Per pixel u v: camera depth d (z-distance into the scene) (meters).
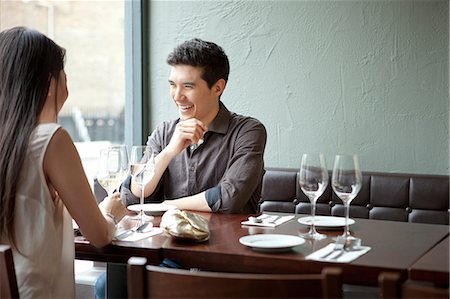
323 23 3.53
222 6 3.73
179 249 1.82
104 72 6.64
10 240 1.83
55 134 1.80
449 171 3.34
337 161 1.92
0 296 1.54
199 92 2.56
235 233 2.04
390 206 3.15
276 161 3.66
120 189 2.63
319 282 1.27
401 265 1.61
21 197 1.81
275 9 3.62
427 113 3.36
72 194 1.82
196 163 2.63
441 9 3.31
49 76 1.86
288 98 3.62
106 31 6.49
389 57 3.41
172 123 2.79
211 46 2.59
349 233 2.06
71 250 1.90
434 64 3.34
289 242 1.83
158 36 3.88
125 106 3.93
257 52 3.67
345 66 3.50
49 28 6.24
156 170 2.56
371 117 3.47
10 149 1.80
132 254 1.86
